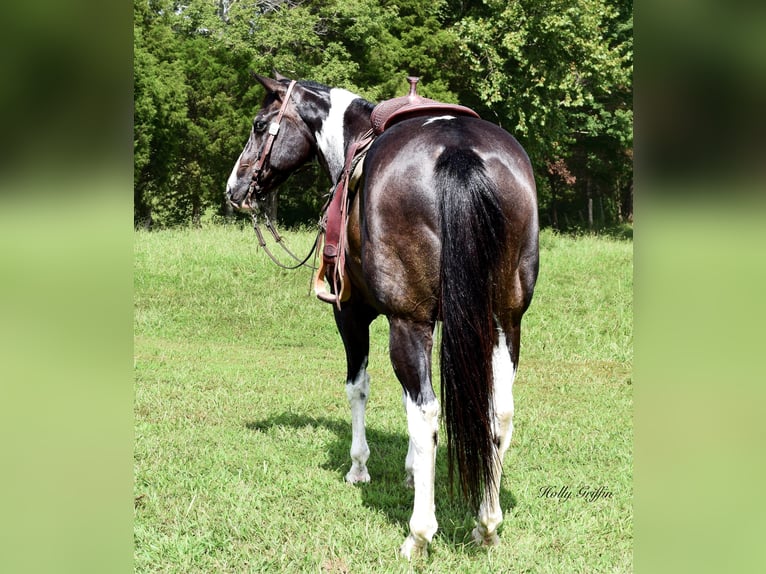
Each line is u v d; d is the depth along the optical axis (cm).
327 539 367
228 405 644
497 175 321
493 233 304
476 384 301
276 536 370
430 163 318
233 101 2083
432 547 355
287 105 475
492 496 346
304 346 938
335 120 460
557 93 2117
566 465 482
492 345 305
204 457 495
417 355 329
